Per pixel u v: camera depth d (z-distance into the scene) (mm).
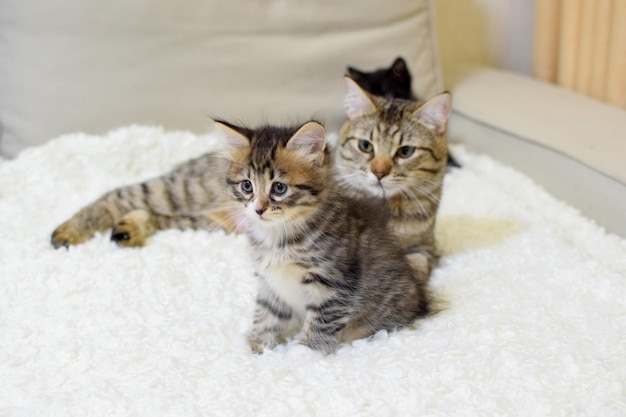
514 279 812
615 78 1084
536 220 928
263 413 632
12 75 1016
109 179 979
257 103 1077
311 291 727
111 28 1026
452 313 756
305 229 723
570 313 756
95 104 1033
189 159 976
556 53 1205
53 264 818
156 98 1051
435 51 1146
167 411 634
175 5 1041
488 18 1308
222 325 745
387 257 760
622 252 873
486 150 1085
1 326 740
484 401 639
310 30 1091
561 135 988
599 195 930
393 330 749
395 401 640
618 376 670
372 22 1110
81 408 640
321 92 1096
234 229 900
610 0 1071
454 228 929
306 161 731
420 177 875
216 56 1061
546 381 662
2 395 658
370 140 875
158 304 768
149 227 902
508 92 1123
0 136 1066
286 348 734
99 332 729
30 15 1006
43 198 943
